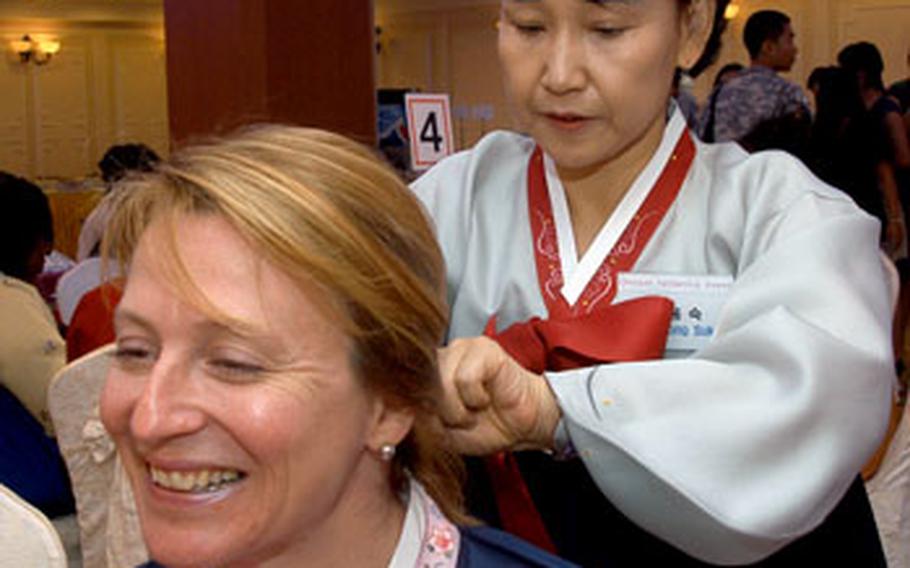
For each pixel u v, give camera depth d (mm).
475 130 12453
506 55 958
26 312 2461
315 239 660
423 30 12828
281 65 2742
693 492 841
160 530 679
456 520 838
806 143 2705
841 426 864
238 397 657
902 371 4031
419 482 815
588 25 916
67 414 1845
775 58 4473
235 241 658
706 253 1009
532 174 1084
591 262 1028
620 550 1000
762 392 862
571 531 1009
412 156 3166
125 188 694
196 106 2842
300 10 2762
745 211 997
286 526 683
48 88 13648
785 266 918
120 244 687
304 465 676
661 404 870
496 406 876
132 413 676
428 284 727
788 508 848
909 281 5016
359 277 671
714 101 3758
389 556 775
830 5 10172
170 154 714
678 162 1038
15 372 2424
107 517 1889
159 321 661
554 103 939
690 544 877
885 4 10016
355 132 2871
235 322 649
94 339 2299
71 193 8195
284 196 659
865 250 955
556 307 1028
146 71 14102
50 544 1091
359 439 711
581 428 869
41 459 2297
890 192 5047
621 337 942
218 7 2766
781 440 853
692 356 935
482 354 851
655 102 947
